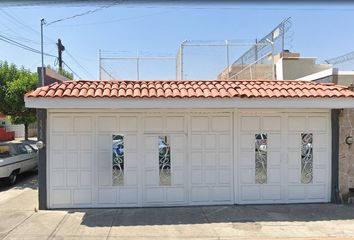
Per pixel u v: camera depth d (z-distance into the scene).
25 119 22.61
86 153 9.35
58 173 9.28
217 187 9.60
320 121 9.84
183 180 9.52
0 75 18.17
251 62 13.24
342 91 9.35
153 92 8.94
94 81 9.80
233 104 8.88
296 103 9.01
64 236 7.16
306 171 9.80
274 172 9.74
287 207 9.34
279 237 7.12
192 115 9.55
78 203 9.30
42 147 9.17
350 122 9.82
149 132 9.46
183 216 8.50
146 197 9.44
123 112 9.40
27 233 7.33
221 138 9.62
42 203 9.17
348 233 7.36
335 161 9.76
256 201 9.68
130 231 7.45
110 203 9.37
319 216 8.52
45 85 10.13
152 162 9.45
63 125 9.30
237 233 7.33
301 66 14.07
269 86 9.66
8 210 9.12
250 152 9.69
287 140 9.77
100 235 7.21
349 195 9.80
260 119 9.71
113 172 9.39
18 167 13.48
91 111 9.34
